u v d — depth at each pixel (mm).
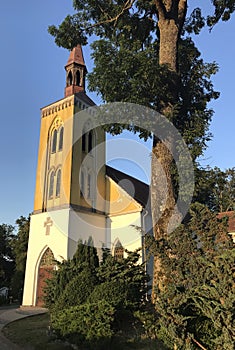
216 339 6410
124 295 10461
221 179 35094
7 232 49812
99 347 8445
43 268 27344
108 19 19844
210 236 8109
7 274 45781
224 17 19406
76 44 20328
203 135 17469
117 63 17047
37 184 30484
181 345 6613
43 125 32312
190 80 19875
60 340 9969
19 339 11391
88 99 32469
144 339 9023
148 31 20844
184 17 19109
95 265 15289
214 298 6805
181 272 8148
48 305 14055
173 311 6777
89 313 8984
